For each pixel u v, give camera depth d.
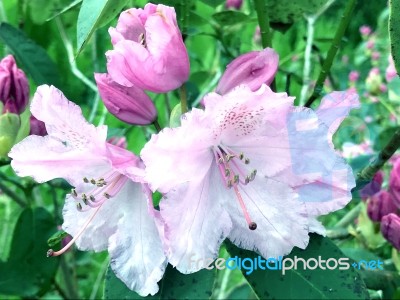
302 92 0.24
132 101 0.15
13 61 0.18
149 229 0.14
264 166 0.14
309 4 0.19
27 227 0.22
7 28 0.23
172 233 0.13
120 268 0.14
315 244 0.14
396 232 0.18
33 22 0.26
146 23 0.13
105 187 0.15
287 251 0.14
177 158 0.13
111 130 0.21
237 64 0.14
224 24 0.23
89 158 0.14
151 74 0.14
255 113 0.13
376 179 0.20
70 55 0.28
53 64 0.23
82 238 0.15
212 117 0.13
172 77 0.14
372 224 0.22
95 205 0.15
